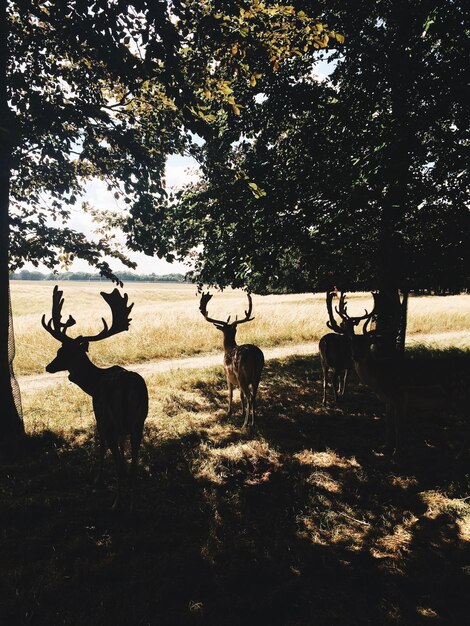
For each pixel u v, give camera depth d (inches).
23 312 1555.1
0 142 211.2
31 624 128.7
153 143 300.0
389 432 263.7
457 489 210.4
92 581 147.3
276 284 428.1
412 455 253.8
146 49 216.8
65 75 268.2
